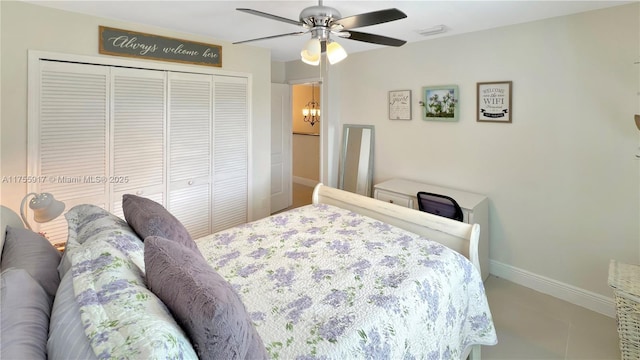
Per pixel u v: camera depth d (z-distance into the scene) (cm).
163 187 323
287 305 142
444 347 154
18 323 81
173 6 246
